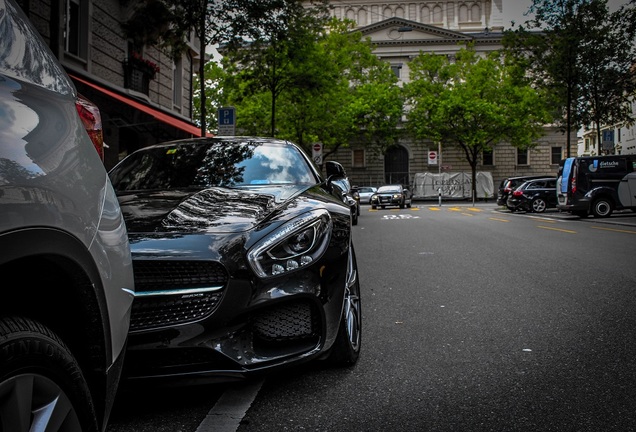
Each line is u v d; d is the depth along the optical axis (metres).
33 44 1.73
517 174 51.50
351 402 3.03
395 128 47.44
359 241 12.57
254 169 4.42
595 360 3.70
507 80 42.53
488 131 43.94
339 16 59.66
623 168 20.80
